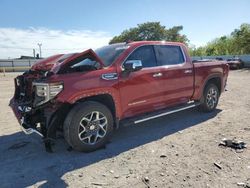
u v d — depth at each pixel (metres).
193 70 6.37
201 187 3.31
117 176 3.70
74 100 4.30
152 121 6.42
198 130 5.60
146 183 3.46
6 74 29.27
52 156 4.50
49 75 4.43
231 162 3.96
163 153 4.43
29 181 3.66
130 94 5.06
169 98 5.86
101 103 4.77
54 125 4.30
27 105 4.60
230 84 13.69
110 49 5.52
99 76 4.63
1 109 8.45
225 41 50.06
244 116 6.59
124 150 4.64
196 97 6.59
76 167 4.04
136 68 4.93
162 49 5.84
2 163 4.29
